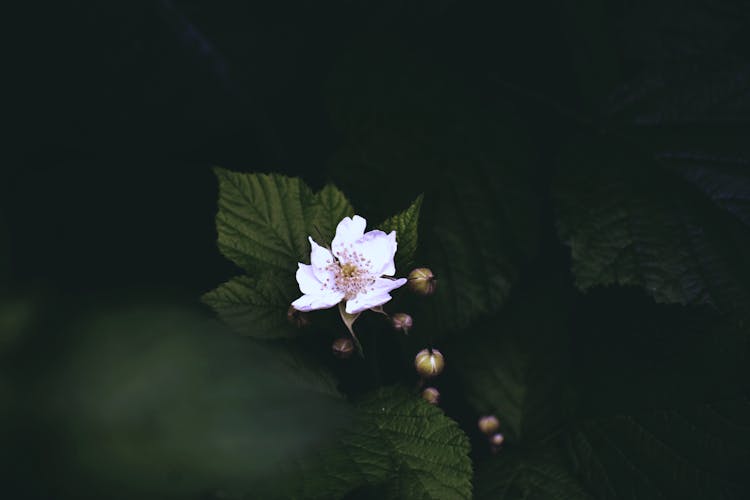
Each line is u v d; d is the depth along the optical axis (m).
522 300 0.42
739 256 0.39
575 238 0.39
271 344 0.34
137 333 0.28
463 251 0.40
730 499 0.36
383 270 0.33
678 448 0.37
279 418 0.29
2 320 0.28
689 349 0.38
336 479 0.33
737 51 0.41
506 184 0.40
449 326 0.39
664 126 0.41
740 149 0.40
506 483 0.38
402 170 0.40
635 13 0.42
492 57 0.42
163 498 0.27
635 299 0.39
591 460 0.38
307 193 0.34
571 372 0.39
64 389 0.27
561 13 0.42
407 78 0.41
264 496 0.32
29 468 0.27
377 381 0.35
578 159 0.40
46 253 0.42
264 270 0.34
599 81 0.42
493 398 0.41
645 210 0.39
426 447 0.34
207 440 0.27
